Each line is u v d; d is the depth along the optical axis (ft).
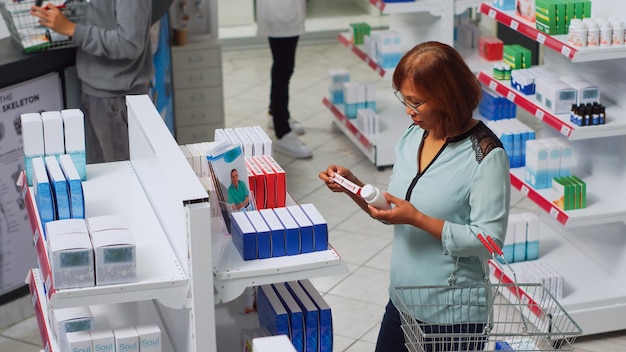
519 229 15.78
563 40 13.84
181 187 8.14
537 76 15.20
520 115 25.41
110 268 8.13
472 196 9.29
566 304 14.58
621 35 13.37
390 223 9.64
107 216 8.87
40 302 10.12
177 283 8.25
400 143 10.11
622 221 14.48
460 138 9.38
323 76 29.43
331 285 16.62
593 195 14.94
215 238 9.11
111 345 8.63
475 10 31.60
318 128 24.95
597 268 15.75
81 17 15.87
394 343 10.29
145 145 9.85
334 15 35.27
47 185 9.09
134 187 10.43
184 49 21.91
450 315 9.66
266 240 8.59
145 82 16.43
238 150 9.28
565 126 13.84
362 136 22.20
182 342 8.91
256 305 10.55
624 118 14.16
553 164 15.05
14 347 14.79
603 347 14.64
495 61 20.27
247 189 9.38
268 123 25.07
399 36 21.77
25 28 15.40
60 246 8.04
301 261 8.58
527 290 14.88
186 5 22.16
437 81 8.91
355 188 9.36
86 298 8.11
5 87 14.76
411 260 9.79
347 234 18.70
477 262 9.70
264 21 21.71
